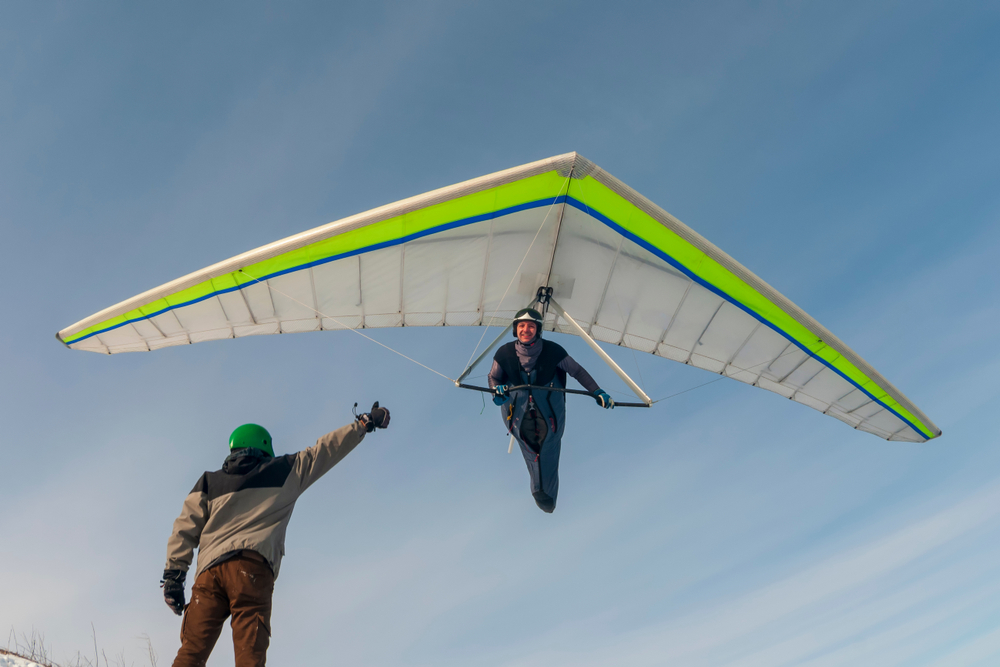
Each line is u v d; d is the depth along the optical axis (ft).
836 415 32.60
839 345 27.81
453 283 26.71
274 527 12.67
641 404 23.39
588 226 25.29
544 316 29.22
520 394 22.41
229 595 12.05
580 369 22.71
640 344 30.09
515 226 25.07
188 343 26.08
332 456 13.55
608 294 28.02
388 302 26.68
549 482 24.00
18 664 18.65
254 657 11.50
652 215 24.30
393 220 23.36
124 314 23.93
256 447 13.52
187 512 12.73
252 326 26.11
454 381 22.57
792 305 26.55
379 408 14.34
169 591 12.29
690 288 26.86
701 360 30.50
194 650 11.76
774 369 30.22
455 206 23.58
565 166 23.21
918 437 32.60
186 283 23.32
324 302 25.81
